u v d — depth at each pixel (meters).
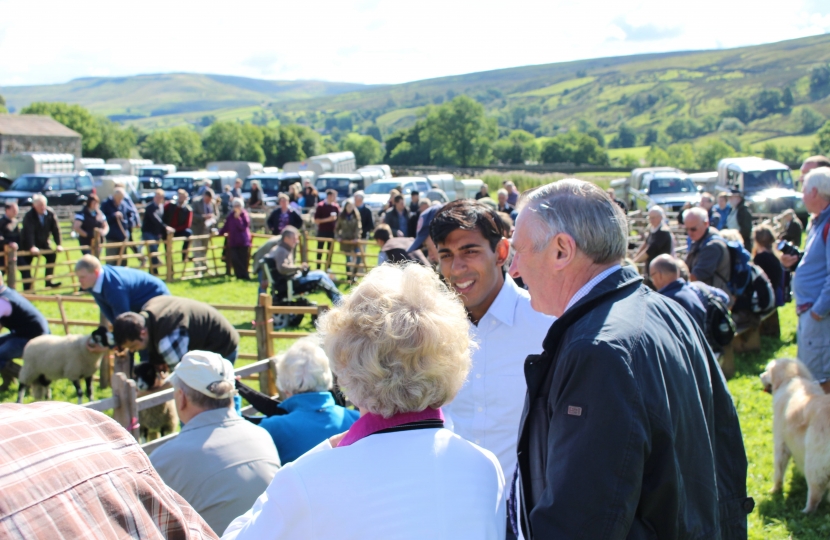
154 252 15.44
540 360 1.79
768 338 9.05
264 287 10.80
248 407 5.64
